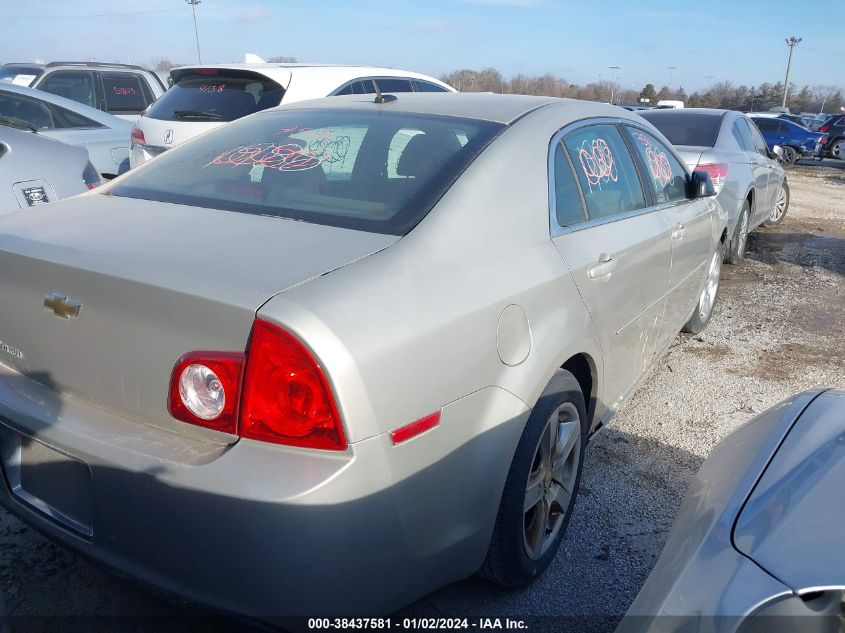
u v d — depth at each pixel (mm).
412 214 2236
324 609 1786
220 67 6766
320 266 1917
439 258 2105
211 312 1775
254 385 1734
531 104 3014
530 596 2574
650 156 3803
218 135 3119
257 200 2447
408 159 2529
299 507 1686
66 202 2666
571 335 2521
